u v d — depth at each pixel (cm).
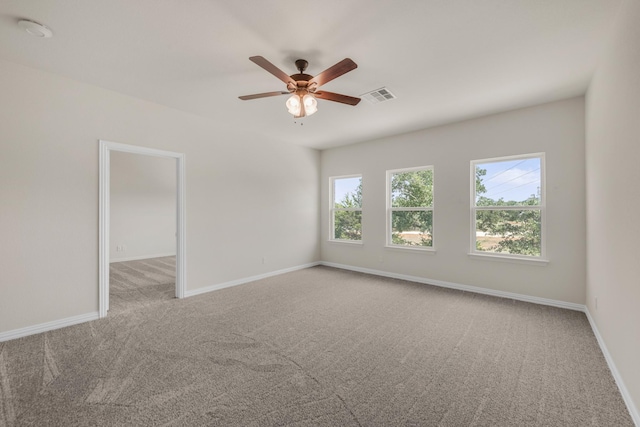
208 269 416
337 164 588
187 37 220
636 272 161
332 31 210
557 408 170
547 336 266
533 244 370
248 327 287
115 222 684
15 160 260
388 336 268
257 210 488
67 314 289
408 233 492
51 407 169
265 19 197
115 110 322
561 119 340
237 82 298
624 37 179
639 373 155
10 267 257
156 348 243
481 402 175
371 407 171
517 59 249
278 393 184
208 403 174
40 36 215
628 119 174
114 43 228
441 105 355
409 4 182
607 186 225
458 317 314
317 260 617
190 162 394
